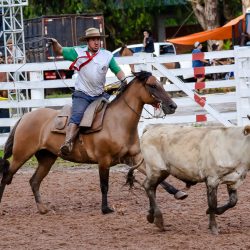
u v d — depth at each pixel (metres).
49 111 14.94
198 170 12.16
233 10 48.09
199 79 29.56
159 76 21.94
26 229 13.16
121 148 14.27
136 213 14.24
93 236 12.35
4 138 22.72
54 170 19.72
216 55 21.84
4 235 12.70
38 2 50.69
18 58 31.09
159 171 12.70
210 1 46.75
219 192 15.81
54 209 15.03
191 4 49.53
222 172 11.91
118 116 14.32
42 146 14.73
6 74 25.59
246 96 21.67
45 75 32.75
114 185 17.34
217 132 12.03
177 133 12.48
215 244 11.38
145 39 38.22
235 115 21.86
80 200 15.87
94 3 50.69
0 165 14.81
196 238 11.85
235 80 21.78
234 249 11.03
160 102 14.05
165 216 13.74
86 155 14.50
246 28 33.62
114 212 14.36
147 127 13.01
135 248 11.33
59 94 40.75
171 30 55.53
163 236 12.13
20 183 18.16
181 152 12.31
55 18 40.88
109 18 51.69
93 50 14.33
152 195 12.76
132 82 14.35
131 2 51.50
